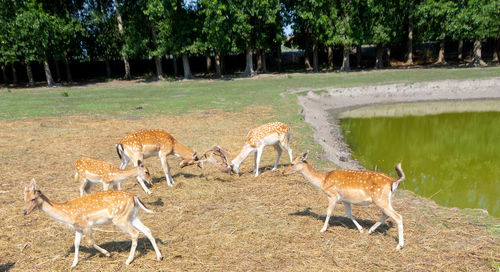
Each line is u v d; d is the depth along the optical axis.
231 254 5.49
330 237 5.95
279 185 8.46
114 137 13.62
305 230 6.21
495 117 18.84
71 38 39.88
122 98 25.42
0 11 33.47
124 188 8.42
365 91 26.50
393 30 38.16
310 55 52.59
